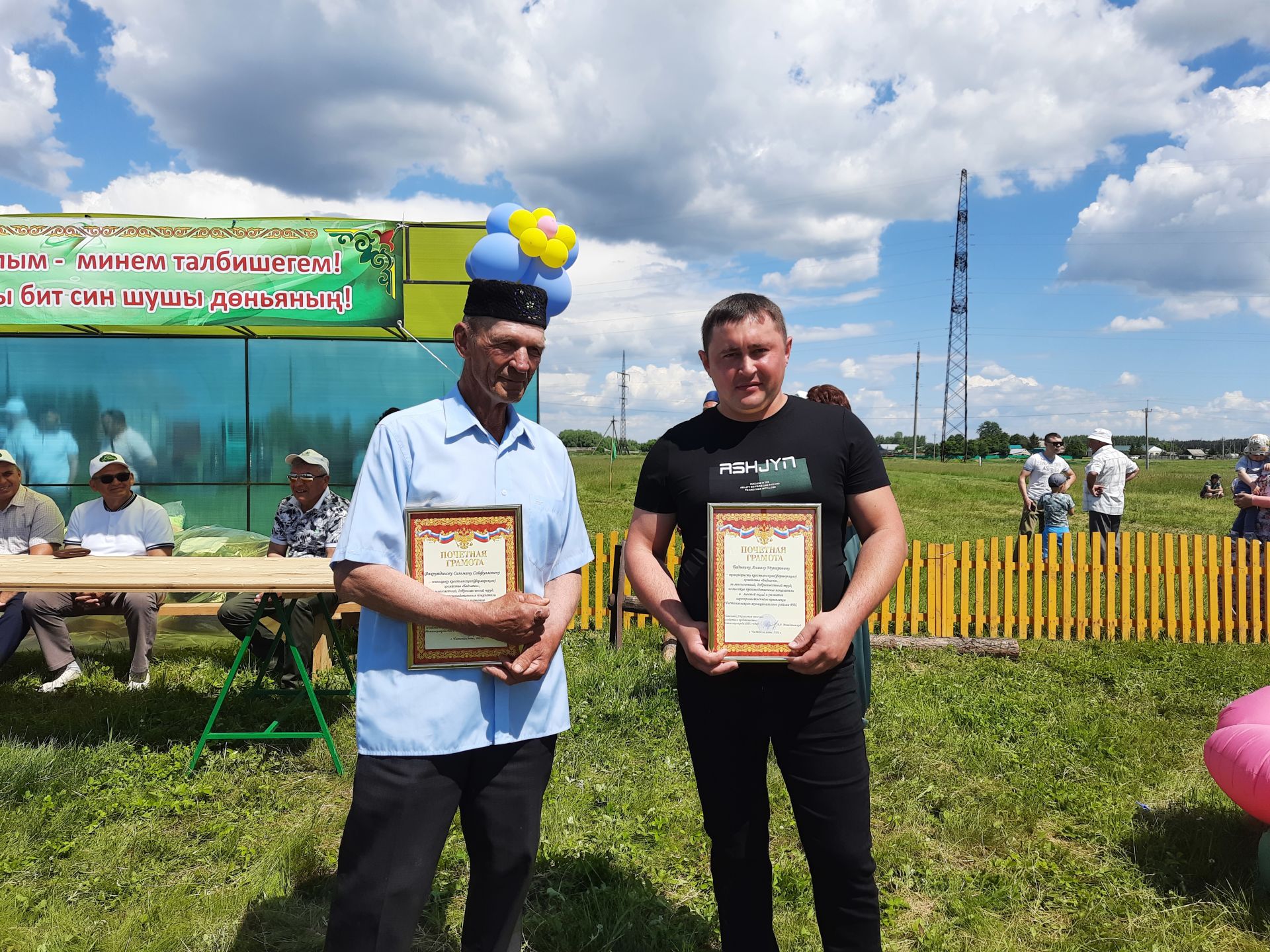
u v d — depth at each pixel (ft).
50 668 18.65
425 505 6.46
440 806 6.36
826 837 7.11
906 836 12.19
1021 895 10.64
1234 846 11.68
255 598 19.06
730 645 6.95
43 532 21.30
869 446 7.39
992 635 26.11
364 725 6.35
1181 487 116.98
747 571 6.95
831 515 7.27
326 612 17.15
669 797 13.57
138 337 26.68
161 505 26.73
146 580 13.44
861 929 7.17
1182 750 15.96
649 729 16.66
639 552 7.84
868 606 6.91
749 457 7.32
